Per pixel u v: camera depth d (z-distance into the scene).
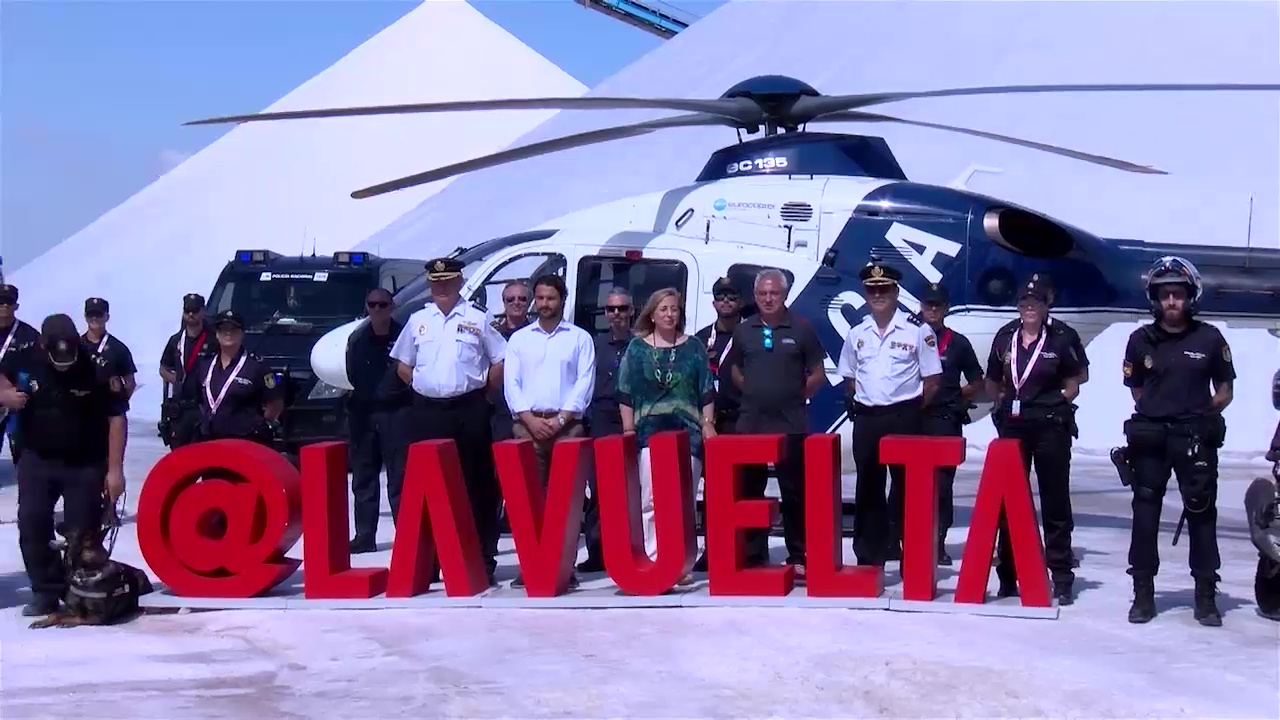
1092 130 26.94
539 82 51.03
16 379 7.06
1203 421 6.67
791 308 9.71
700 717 5.15
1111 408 18.62
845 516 10.69
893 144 28.52
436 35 52.28
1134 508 6.86
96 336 9.72
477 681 5.72
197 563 7.49
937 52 34.84
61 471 7.10
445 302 7.84
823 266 9.83
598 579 8.09
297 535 7.73
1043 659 6.00
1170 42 30.83
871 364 7.74
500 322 9.81
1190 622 6.81
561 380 7.74
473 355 7.82
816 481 7.23
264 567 7.42
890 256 9.77
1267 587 6.92
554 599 7.27
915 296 9.69
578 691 5.52
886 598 7.18
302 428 13.52
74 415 7.02
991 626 6.70
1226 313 9.96
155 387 27.81
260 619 7.06
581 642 6.42
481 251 10.72
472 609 7.26
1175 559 9.12
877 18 39.22
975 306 9.68
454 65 51.16
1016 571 7.02
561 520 7.30
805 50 39.59
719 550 7.32
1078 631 6.60
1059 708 5.23
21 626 6.95
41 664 6.11
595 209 10.90
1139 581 6.82
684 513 7.32
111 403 7.19
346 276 14.77
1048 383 7.30
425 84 50.31
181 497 7.51
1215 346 6.67
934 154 27.47
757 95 10.46
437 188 42.50
